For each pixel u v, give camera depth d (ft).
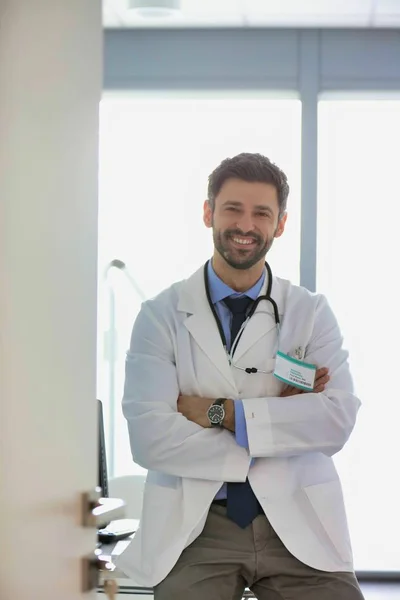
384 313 17.26
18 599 4.24
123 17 16.07
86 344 5.03
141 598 9.78
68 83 4.74
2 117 4.08
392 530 17.07
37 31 4.41
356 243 17.34
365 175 17.44
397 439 17.13
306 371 8.20
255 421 7.80
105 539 9.87
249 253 8.09
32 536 4.40
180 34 16.90
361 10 15.64
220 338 8.25
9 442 4.18
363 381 17.24
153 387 8.13
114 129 17.51
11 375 4.18
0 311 4.08
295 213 16.88
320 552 7.77
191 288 8.51
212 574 7.62
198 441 7.82
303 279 16.70
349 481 17.17
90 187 5.05
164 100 17.46
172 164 17.46
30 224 4.33
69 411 4.82
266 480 7.82
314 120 16.75
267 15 15.94
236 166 8.11
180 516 7.85
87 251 5.02
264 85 16.79
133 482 12.54
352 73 16.78
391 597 15.64
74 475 4.89
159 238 17.34
